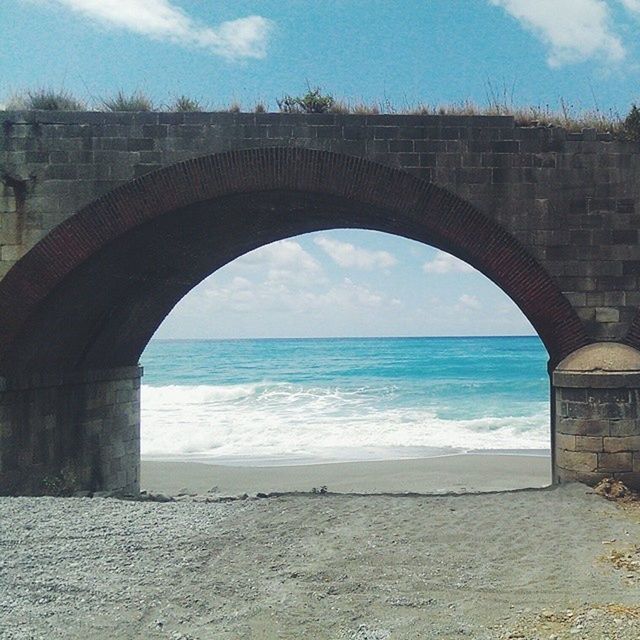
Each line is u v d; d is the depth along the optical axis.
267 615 6.55
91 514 10.03
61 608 6.80
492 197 11.84
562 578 7.39
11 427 12.29
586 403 11.20
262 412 36.12
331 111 12.30
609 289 11.70
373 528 9.15
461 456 23.34
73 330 13.79
